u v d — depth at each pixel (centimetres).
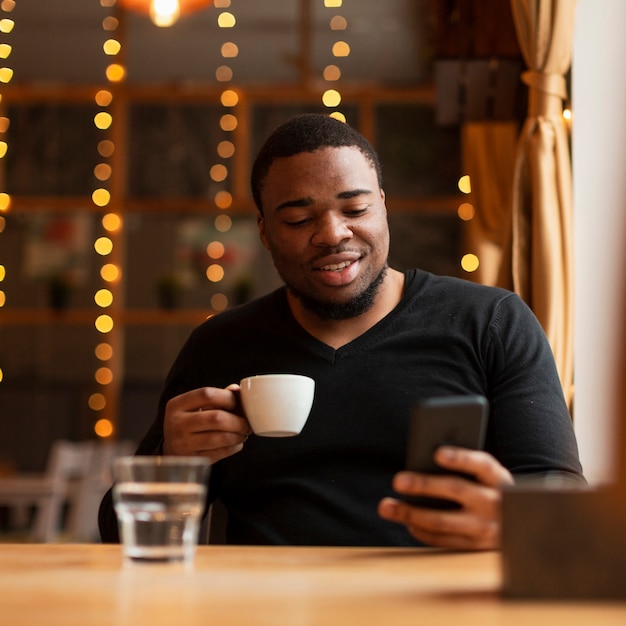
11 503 495
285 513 144
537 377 147
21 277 672
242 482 149
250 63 668
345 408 148
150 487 88
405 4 652
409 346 152
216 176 671
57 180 677
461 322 153
